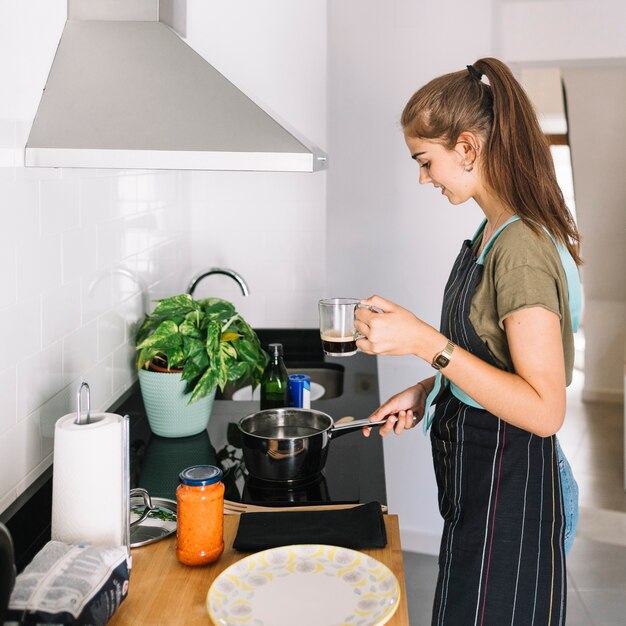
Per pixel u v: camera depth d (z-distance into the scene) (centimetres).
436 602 155
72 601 100
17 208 144
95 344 193
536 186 140
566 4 331
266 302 301
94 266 191
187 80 158
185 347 194
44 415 161
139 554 131
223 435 202
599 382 597
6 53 137
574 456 477
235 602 113
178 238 279
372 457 183
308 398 205
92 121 151
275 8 284
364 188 348
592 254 581
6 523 136
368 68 337
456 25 329
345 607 111
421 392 177
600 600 310
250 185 294
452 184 149
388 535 138
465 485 151
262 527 137
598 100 559
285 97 288
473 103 143
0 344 138
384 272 353
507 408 133
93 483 121
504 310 136
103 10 168
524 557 146
